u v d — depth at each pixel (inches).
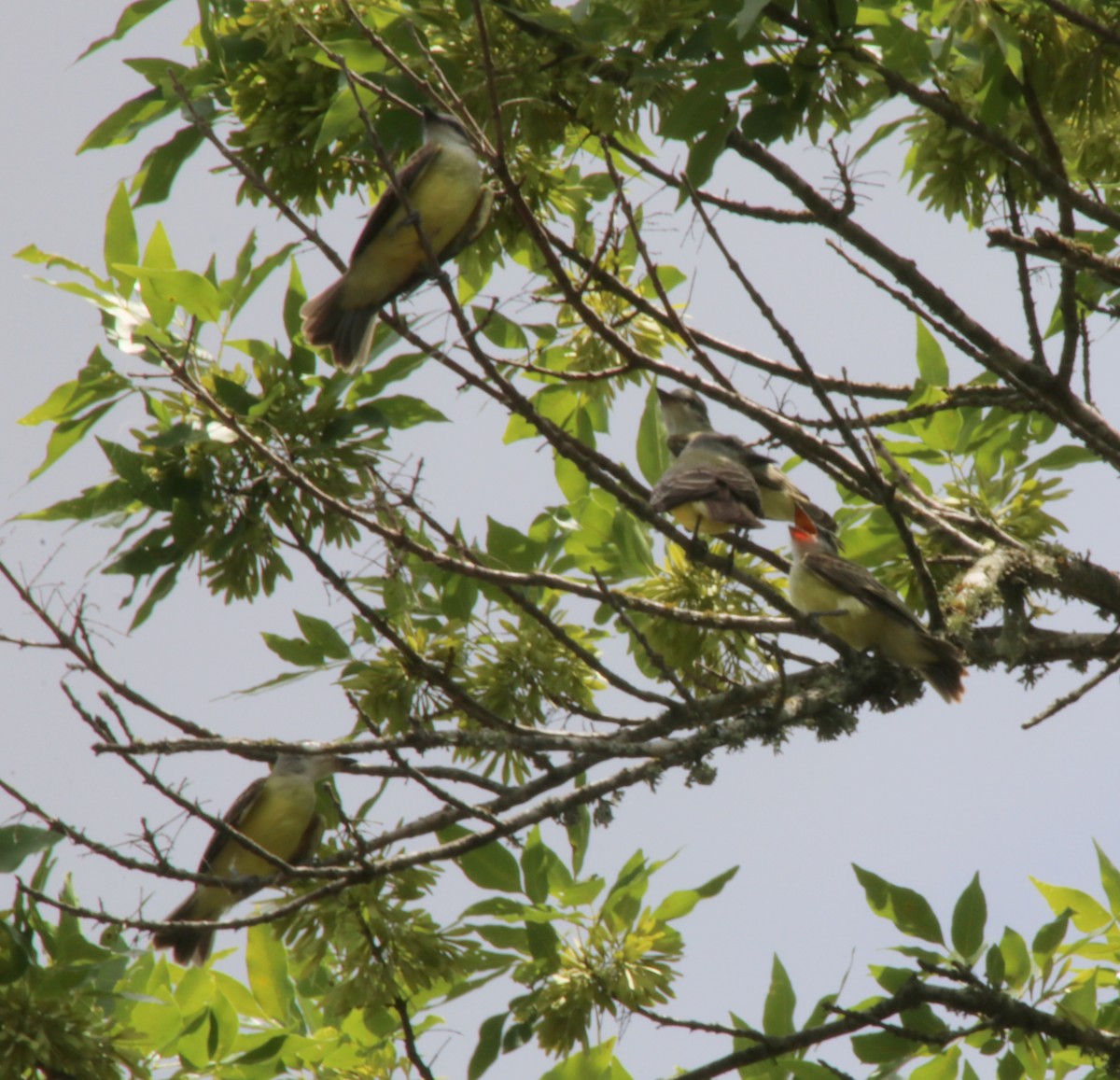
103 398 445.7
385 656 455.8
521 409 397.1
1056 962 440.5
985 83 434.3
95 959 390.6
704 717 422.6
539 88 446.9
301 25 417.7
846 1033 410.3
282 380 455.5
